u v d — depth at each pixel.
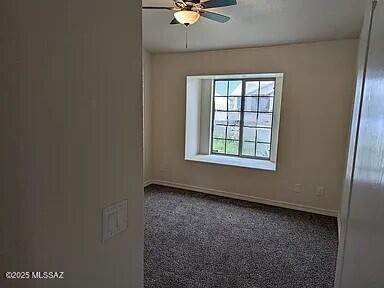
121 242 1.03
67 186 0.80
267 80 4.38
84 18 0.81
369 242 0.78
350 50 3.34
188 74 4.41
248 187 4.20
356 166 1.35
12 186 0.66
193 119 4.73
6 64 0.62
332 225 3.38
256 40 3.65
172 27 3.49
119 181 0.99
